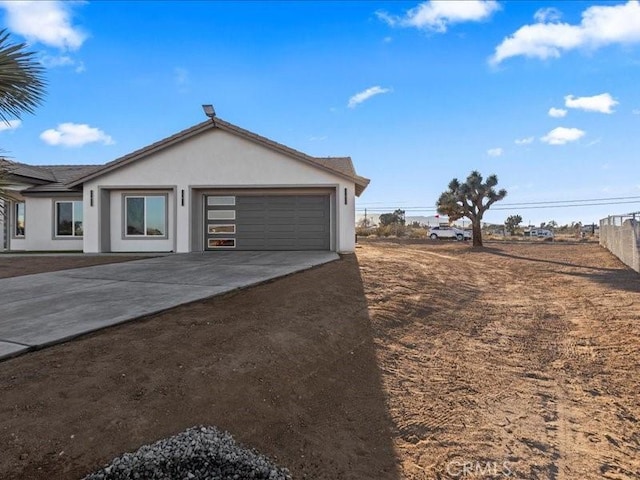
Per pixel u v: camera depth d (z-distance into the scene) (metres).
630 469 3.18
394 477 3.00
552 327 7.25
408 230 46.78
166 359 4.22
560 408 4.20
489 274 13.93
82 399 3.37
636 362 5.42
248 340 4.98
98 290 7.36
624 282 11.80
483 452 3.38
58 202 17.84
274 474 2.81
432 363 5.38
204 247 15.68
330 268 10.77
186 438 3.01
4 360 4.02
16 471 2.54
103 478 2.53
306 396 4.07
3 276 9.38
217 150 15.09
